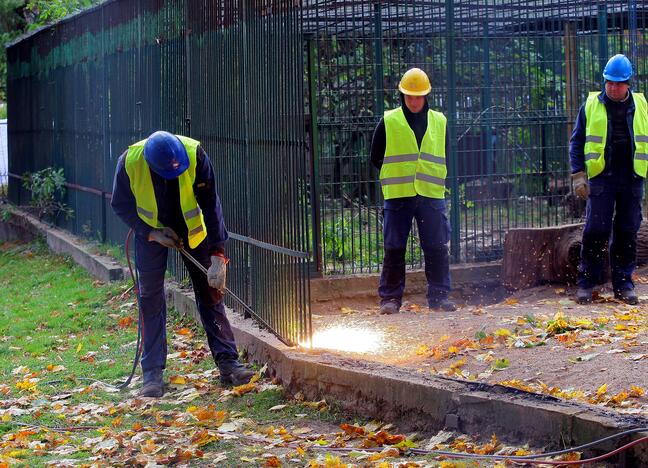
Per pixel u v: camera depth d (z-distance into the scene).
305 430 6.38
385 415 6.30
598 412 5.18
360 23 12.47
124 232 13.64
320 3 11.58
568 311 9.08
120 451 6.17
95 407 7.33
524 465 5.09
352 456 5.64
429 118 9.77
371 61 11.61
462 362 6.96
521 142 12.37
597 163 9.51
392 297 9.80
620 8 12.97
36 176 17.58
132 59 13.12
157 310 7.72
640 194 9.63
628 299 9.60
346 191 11.26
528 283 11.05
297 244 7.56
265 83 8.19
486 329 8.00
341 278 10.89
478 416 5.67
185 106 11.05
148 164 7.35
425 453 5.57
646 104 9.68
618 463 4.85
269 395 7.29
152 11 12.18
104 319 10.96
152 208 7.48
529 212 12.48
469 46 12.02
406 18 11.79
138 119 12.93
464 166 12.09
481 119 12.08
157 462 5.81
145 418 7.04
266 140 8.23
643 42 12.91
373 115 11.38
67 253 15.47
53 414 7.24
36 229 17.78
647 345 6.96
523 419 5.41
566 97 12.62
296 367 7.13
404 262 9.82
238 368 7.73
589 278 9.80
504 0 13.00
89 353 9.35
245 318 9.12
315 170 11.02
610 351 6.82
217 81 9.79
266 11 8.05
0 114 28.28
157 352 7.71
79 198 16.02
